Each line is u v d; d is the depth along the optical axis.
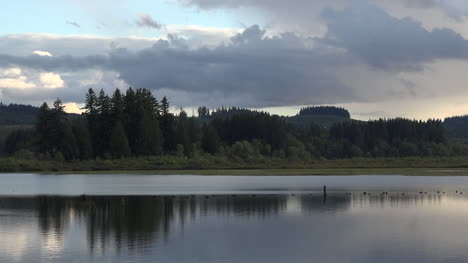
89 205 67.25
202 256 36.25
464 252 37.53
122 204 68.38
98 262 34.56
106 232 45.44
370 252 37.59
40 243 40.59
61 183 115.00
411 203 68.81
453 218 53.88
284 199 74.25
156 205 66.75
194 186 104.31
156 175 155.00
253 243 40.44
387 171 173.12
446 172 166.00
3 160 175.88
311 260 35.44
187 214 57.34
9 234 44.50
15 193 87.31
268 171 174.88
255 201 71.12
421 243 40.59
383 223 50.47
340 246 39.50
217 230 46.53
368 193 84.75
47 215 57.16
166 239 42.06
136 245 39.78
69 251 37.72
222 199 74.56
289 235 43.84
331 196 79.00
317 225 49.28
